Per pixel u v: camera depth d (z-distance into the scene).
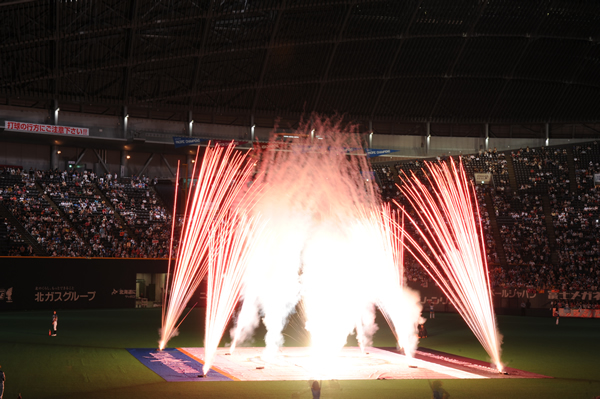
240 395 19.64
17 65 58.56
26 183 63.44
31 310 52.91
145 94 68.25
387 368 25.64
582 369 25.86
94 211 63.34
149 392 19.91
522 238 67.50
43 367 24.53
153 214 66.56
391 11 67.00
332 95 75.31
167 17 59.12
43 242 56.38
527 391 20.98
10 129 64.12
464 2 67.50
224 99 72.56
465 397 19.91
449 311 59.84
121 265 57.31
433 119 80.00
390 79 75.19
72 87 64.75
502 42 72.69
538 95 78.81
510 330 43.16
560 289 56.56
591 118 80.88
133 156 76.31
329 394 20.09
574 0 68.06
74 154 73.62
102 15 56.97
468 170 77.06
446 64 74.25
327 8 65.06
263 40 66.12
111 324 42.22
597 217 68.94
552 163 77.12
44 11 54.00
